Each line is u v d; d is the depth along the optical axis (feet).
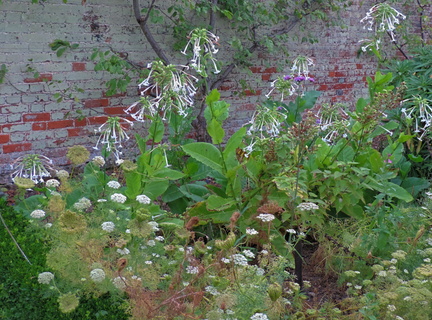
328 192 12.37
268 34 23.86
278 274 9.64
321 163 12.61
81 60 19.39
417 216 13.00
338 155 13.01
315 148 11.28
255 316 8.19
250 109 24.18
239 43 21.12
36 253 9.21
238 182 11.98
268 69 24.50
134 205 11.68
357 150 12.82
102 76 19.93
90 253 8.81
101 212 10.36
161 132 12.12
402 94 16.31
